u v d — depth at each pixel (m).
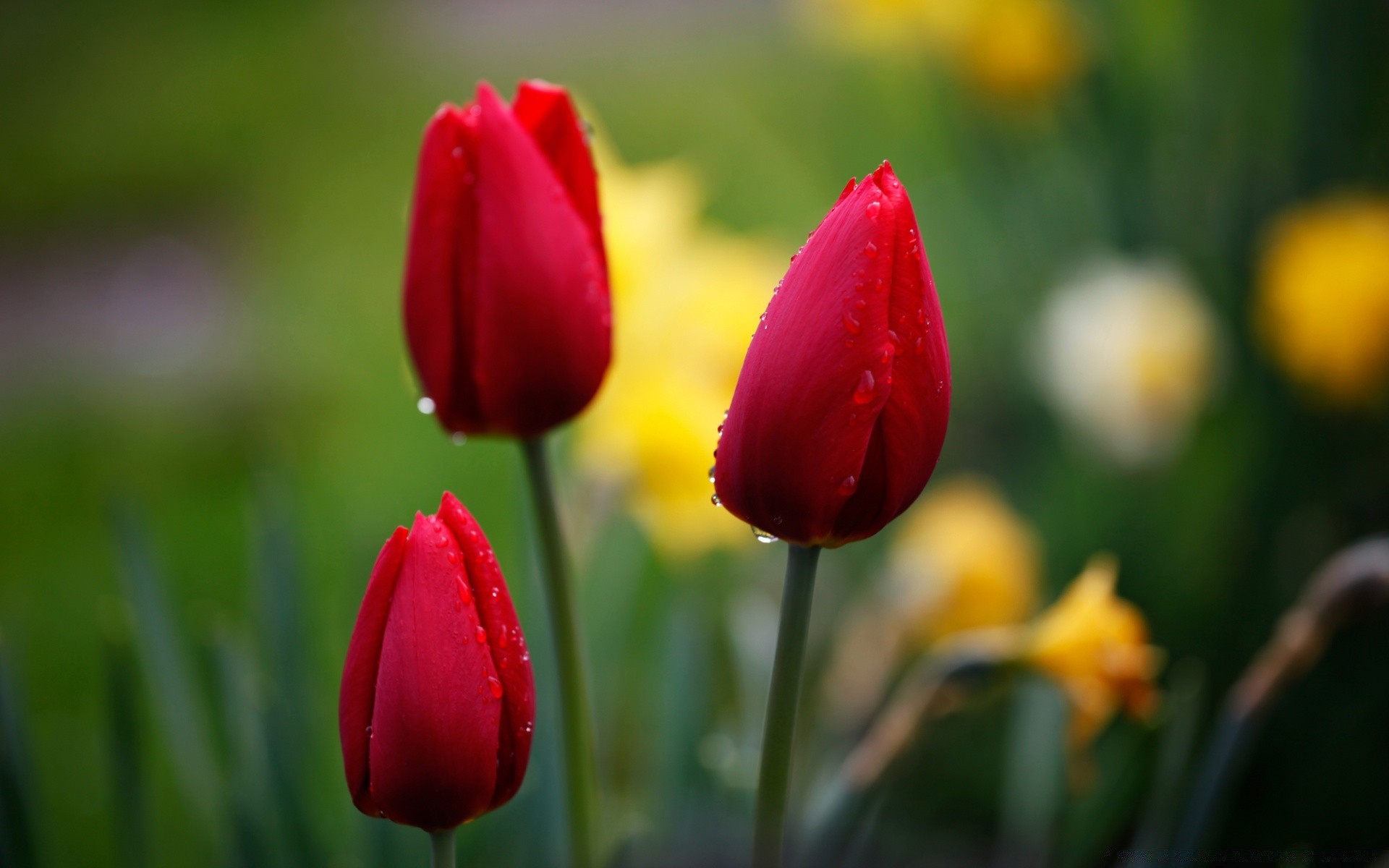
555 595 0.61
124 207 3.62
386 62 4.46
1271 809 1.05
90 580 1.87
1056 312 1.32
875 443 0.54
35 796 0.65
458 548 0.53
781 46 3.21
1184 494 1.24
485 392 0.59
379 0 5.36
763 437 0.54
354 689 0.53
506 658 0.53
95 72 4.99
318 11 5.32
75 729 1.43
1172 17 1.40
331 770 0.78
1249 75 1.36
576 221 0.58
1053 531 1.31
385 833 0.69
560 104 0.59
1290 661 0.65
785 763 0.56
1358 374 1.15
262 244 3.21
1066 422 1.34
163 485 2.17
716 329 0.95
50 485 2.23
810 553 0.55
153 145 4.05
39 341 2.90
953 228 1.68
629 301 0.83
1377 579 0.65
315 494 1.83
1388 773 1.04
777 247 1.90
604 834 0.75
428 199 0.58
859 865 1.01
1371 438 1.20
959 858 1.07
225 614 1.66
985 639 0.67
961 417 1.57
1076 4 1.41
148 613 0.69
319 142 3.80
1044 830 0.72
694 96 3.21
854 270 0.53
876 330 0.53
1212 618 1.18
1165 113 1.40
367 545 0.79
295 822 0.68
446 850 0.54
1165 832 0.68
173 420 2.41
